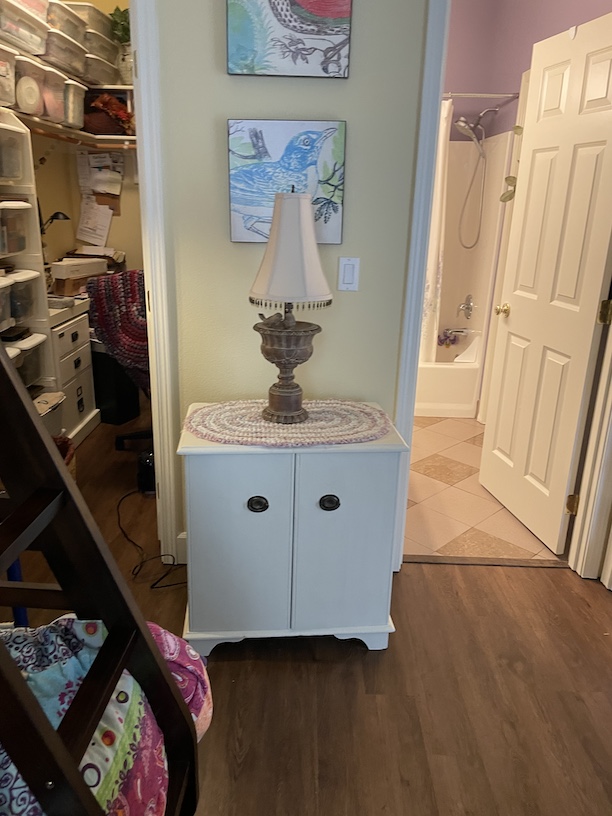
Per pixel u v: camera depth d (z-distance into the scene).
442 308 4.17
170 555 2.27
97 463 3.17
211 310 1.99
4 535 0.81
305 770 1.48
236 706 1.67
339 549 1.78
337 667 1.83
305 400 2.08
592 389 2.23
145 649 1.07
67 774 0.77
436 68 1.77
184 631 1.84
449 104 3.57
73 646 1.13
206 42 1.75
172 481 2.17
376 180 1.90
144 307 2.80
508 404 2.79
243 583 1.79
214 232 1.92
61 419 3.11
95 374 3.68
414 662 1.85
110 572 1.02
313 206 1.89
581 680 1.80
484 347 3.96
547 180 2.45
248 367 2.06
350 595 1.83
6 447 0.94
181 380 2.07
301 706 1.68
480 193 3.92
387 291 2.01
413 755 1.53
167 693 1.11
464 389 4.06
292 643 1.93
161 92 1.78
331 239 1.93
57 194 3.80
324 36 1.74
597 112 2.12
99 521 2.59
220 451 1.63
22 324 2.91
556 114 2.38
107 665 0.98
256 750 1.54
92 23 3.30
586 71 2.17
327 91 1.81
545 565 2.38
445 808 1.40
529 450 2.63
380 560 1.80
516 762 1.52
